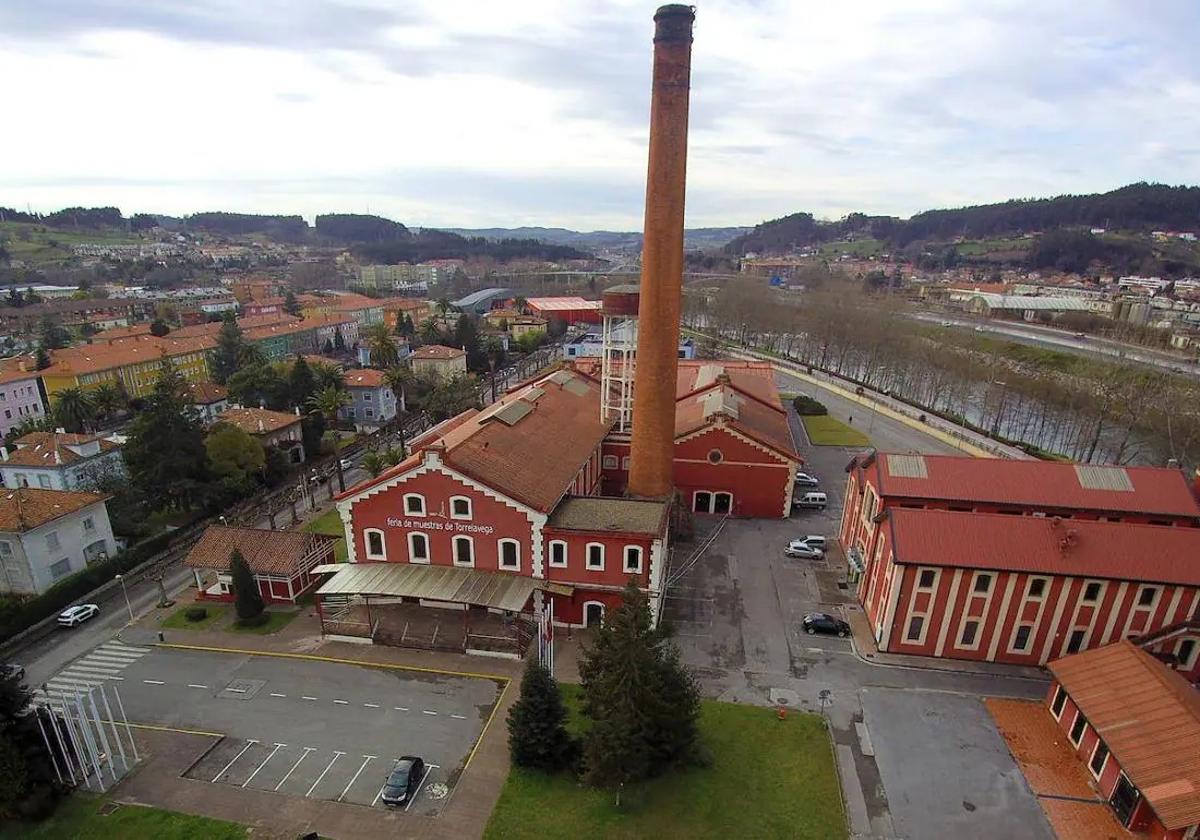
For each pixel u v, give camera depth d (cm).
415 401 11488
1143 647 4434
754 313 19038
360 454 9531
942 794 3669
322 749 3984
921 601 4734
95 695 4472
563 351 17325
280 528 6994
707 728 4122
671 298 5638
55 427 9188
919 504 5481
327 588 4991
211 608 5534
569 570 5106
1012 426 12288
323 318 18800
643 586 5006
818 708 4331
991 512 5447
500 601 4838
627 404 7756
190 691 4509
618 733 3366
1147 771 3400
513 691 4506
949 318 19912
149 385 12331
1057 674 4162
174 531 6594
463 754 3941
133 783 3725
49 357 11706
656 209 5431
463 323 14912
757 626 5250
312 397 9981
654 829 3403
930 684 4581
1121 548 4534
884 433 10706
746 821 3469
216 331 15162
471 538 5188
